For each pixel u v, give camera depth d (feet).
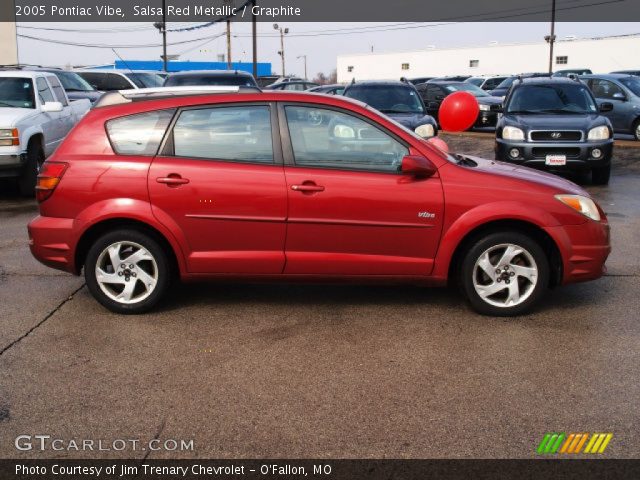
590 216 16.42
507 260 16.34
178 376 13.38
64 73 50.65
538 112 38.11
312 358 14.23
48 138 36.17
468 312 17.01
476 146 54.19
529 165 35.60
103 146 16.57
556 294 18.38
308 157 16.33
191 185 16.16
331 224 16.11
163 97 16.75
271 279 16.65
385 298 18.19
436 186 16.05
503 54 201.98
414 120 37.19
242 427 11.43
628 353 14.35
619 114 51.80
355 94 40.63
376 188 16.03
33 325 16.20
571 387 12.77
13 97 35.58
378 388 12.81
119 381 13.17
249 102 16.46
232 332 15.75
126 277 16.75
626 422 11.48
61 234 16.56
